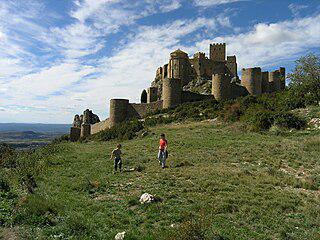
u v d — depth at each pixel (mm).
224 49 84062
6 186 14586
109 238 8617
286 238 8852
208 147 25250
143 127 45500
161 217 10188
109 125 58062
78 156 27156
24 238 8812
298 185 14477
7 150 27750
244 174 16016
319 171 16797
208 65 81062
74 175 18047
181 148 25766
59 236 8836
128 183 15172
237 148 23812
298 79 46375
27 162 21938
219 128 36812
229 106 45219
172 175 16328
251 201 11766
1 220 10023
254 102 44281
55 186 15336
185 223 8648
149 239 8352
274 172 16594
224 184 14039
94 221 9922
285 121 32625
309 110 35906
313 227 9789
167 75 85750
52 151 31125
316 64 45438
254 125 33906
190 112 47938
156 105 57281
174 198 12289
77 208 11383
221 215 10531
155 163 20141
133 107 57688
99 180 15992
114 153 18422
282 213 10945
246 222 10000
